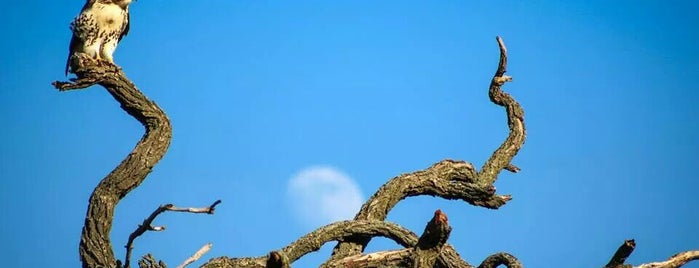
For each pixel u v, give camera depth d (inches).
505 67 1049.5
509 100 1052.5
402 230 925.8
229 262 862.5
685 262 874.8
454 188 980.6
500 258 845.2
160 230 780.6
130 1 934.4
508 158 1032.2
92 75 856.3
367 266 858.8
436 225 797.9
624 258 833.5
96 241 840.9
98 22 924.0
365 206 967.6
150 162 863.1
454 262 880.3
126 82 868.0
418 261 817.5
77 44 935.0
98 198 848.3
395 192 971.9
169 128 880.3
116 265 834.2
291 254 908.6
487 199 977.5
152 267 821.9
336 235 922.1
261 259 871.1
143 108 872.3
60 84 853.8
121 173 855.1
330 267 855.7
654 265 871.7
